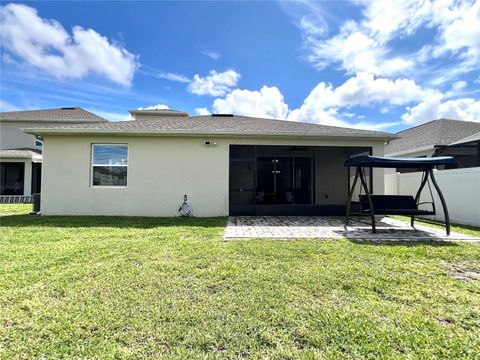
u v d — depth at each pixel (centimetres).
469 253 459
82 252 453
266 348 209
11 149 1864
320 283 329
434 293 304
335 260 421
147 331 228
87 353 201
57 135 898
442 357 200
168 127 961
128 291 303
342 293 303
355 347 210
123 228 676
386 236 600
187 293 300
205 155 927
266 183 1356
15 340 215
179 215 912
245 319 247
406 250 479
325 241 550
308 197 1363
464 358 198
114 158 920
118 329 231
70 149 903
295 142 949
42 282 324
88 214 902
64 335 221
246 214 962
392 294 301
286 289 312
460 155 1254
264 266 391
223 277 346
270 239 565
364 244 525
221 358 198
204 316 252
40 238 556
